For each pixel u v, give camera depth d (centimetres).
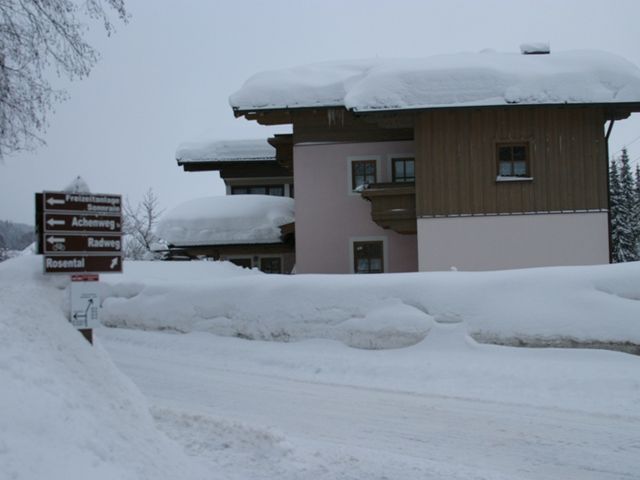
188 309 1521
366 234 2248
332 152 2275
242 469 623
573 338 1102
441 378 1072
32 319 569
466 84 2002
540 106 1959
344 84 2212
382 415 880
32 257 1476
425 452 713
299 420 857
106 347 1482
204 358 1342
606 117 2097
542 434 776
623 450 711
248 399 984
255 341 1394
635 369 1002
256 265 2659
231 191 3014
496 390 995
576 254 1994
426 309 1238
